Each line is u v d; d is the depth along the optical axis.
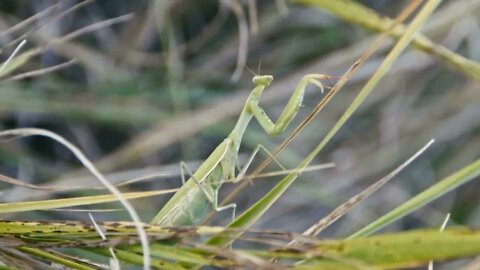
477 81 0.81
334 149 1.18
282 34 1.22
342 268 0.68
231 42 1.17
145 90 1.11
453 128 1.15
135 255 0.71
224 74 1.18
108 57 1.12
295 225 1.14
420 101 1.20
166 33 1.15
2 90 1.01
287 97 1.18
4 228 0.71
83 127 1.14
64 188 0.73
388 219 0.70
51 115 1.13
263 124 0.75
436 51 0.81
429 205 1.15
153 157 1.11
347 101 1.17
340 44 1.19
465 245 0.67
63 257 0.72
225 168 0.75
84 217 0.98
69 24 1.12
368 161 1.14
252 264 0.69
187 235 0.70
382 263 0.68
